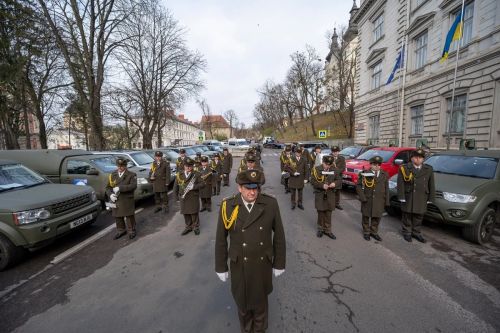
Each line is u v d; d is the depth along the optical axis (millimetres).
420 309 2613
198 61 22609
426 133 13750
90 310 2711
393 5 16812
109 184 4777
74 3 12547
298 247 4238
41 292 3076
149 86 21906
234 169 17250
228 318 2537
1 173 4543
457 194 4273
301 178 6535
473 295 2844
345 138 31219
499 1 9625
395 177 5766
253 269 2043
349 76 31000
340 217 5957
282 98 51844
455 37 10258
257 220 2090
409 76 15344
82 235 5039
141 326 2447
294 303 2748
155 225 5648
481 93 10422
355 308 2645
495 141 9961
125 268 3631
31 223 3732
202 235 4957
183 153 8336
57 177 7293
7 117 16844
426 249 4098
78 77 14508
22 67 14281
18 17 12711
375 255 3895
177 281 3248
